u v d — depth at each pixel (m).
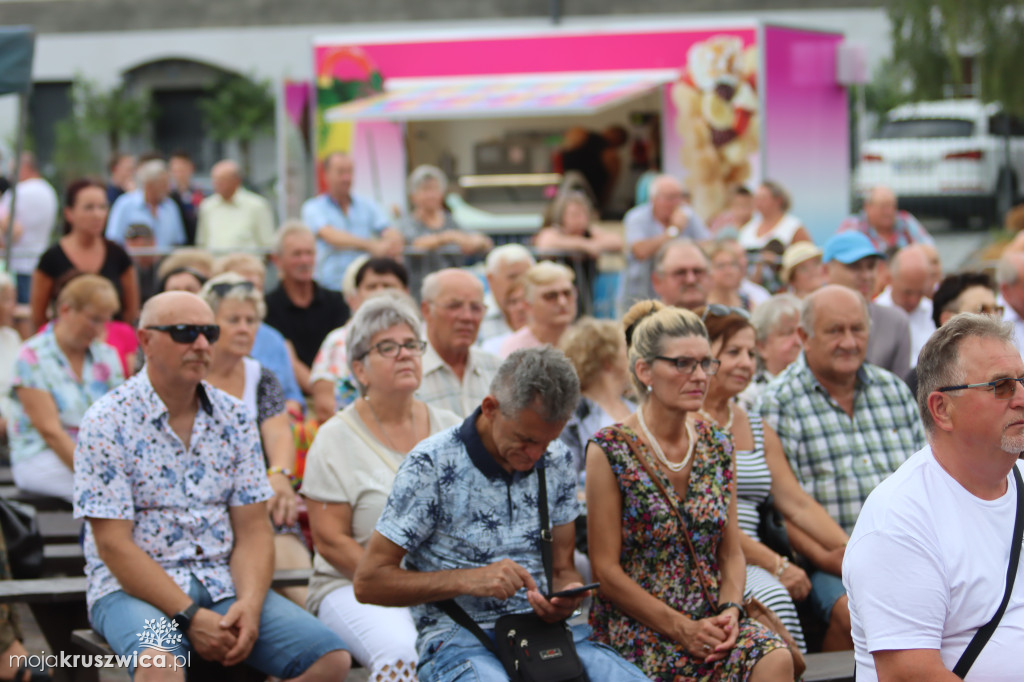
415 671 5.94
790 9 24.66
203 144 30.62
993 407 4.39
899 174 21.95
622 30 17.28
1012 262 10.02
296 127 17.98
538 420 5.25
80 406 8.61
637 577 5.77
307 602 6.62
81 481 5.81
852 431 7.30
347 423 6.52
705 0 24.14
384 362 6.43
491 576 5.25
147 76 30.41
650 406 5.89
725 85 17.03
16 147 11.89
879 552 4.45
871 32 24.50
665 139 17.30
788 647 5.53
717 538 5.84
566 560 5.77
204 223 17.27
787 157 17.23
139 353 7.43
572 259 14.27
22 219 15.43
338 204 15.03
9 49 11.46
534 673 5.19
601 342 7.63
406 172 18.42
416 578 5.32
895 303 10.54
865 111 26.62
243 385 7.83
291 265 10.71
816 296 7.27
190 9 29.97
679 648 5.60
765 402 7.36
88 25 30.22
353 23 28.47
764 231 15.31
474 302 7.67
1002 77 21.66
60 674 6.34
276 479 7.51
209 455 6.12
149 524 5.96
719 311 6.90
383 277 9.79
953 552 4.44
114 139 30.52
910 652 4.36
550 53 17.47
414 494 5.40
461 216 19.47
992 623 4.42
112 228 16.38
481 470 5.47
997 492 4.56
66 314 8.61
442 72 17.69
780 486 7.03
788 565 6.73
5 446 10.56
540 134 19.30
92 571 6.00
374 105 17.12
